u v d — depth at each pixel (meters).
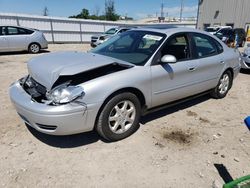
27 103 2.91
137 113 3.46
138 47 3.84
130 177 2.67
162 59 3.48
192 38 4.21
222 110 4.66
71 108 2.76
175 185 2.58
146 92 3.45
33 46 12.72
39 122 2.82
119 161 2.93
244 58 8.09
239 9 29.48
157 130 3.71
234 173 2.81
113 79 3.04
